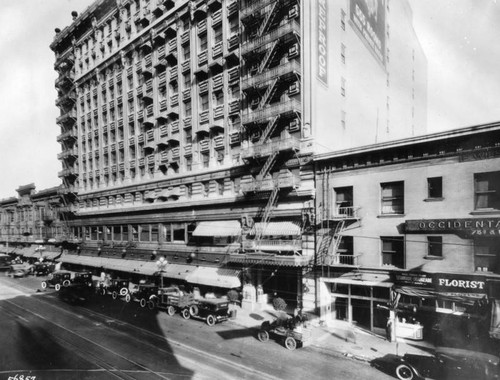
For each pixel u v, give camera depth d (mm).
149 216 38688
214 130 32844
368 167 23000
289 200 26891
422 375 15281
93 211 47281
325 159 24703
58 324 24078
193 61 34594
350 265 22469
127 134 42719
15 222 72750
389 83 44531
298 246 25844
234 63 31391
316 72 26578
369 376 15828
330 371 16344
